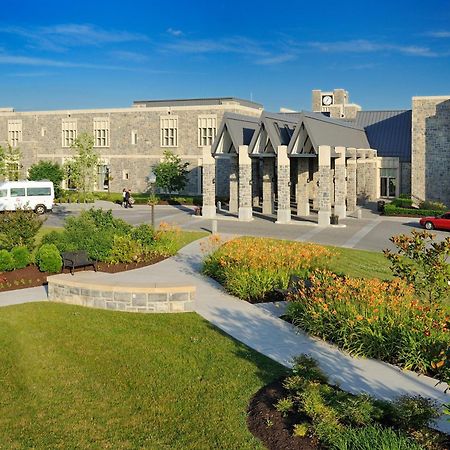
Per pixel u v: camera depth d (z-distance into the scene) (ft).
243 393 35.65
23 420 32.89
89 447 29.71
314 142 120.57
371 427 27.81
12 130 209.26
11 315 53.16
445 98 152.66
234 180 144.56
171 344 44.86
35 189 145.89
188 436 30.58
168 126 185.68
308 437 28.94
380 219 133.59
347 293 48.65
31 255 75.00
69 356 42.57
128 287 54.03
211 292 61.21
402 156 175.63
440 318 43.29
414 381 37.47
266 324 49.96
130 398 35.42
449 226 113.80
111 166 195.42
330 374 38.42
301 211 138.82
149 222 123.75
